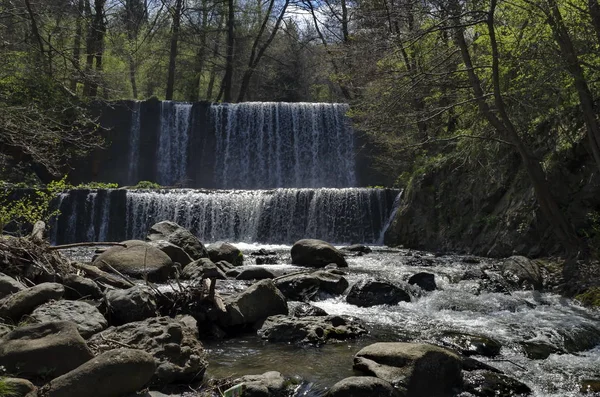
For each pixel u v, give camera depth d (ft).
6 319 22.26
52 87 69.26
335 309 33.01
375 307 33.65
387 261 50.31
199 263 39.34
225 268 42.37
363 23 52.34
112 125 94.58
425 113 47.65
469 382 21.08
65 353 17.35
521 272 39.65
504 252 49.65
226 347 25.36
